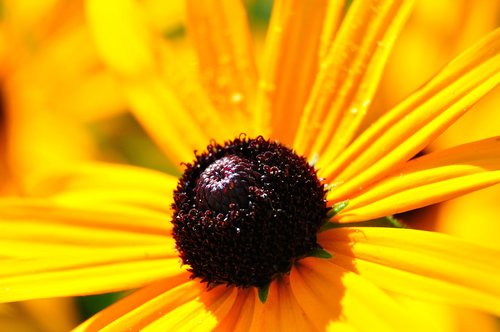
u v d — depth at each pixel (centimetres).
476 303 14
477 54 16
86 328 16
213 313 16
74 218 17
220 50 18
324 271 16
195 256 16
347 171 16
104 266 17
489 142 16
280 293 16
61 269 17
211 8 18
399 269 15
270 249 16
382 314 15
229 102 18
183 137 18
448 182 15
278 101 17
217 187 16
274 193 16
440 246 15
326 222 16
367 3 17
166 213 17
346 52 17
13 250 17
